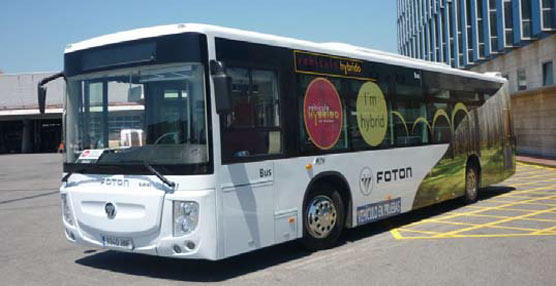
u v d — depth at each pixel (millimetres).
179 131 6023
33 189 19219
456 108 11469
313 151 7500
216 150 6016
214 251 5934
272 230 6781
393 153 9234
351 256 7453
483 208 11711
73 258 7809
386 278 6281
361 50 9008
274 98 6957
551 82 24734
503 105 13852
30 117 57938
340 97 8109
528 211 11156
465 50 32750
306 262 7168
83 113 6840
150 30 6402
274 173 6824
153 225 5977
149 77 6328
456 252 7551
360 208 8422
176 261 7441
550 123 25531
